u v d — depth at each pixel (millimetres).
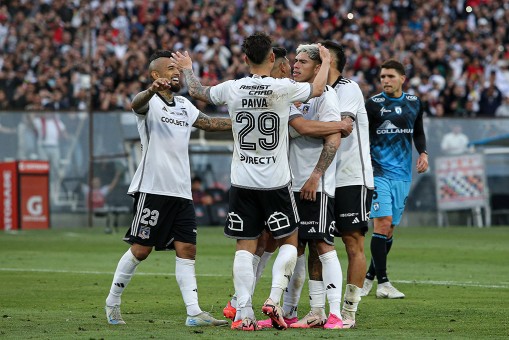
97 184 64062
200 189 65500
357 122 22062
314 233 20828
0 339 18391
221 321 20891
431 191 67750
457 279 32469
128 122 64688
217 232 59031
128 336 18719
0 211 62000
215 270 35188
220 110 70250
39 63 73688
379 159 29156
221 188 65938
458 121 67938
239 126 20141
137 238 21141
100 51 75438
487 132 68312
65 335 18953
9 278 32031
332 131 20625
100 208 64125
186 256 21219
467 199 67750
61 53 76062
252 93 19953
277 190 20094
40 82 72062
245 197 20234
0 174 62000
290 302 21781
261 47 20109
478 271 35406
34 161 62688
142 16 80938
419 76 79812
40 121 63250
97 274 33438
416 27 87000
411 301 26312
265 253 22906
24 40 75750
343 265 37125
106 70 73062
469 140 68062
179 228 21219
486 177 67875
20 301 25812
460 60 81938
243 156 20203
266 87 19906
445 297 27250
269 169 20062
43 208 62875
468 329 20531
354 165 21859
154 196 21094
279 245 20453
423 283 31125
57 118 63531
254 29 83000
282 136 20141
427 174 67625
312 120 20781
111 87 72125
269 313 19719
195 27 79562
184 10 80750
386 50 82312
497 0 90688
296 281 21719
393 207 29109
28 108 69000
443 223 67875
